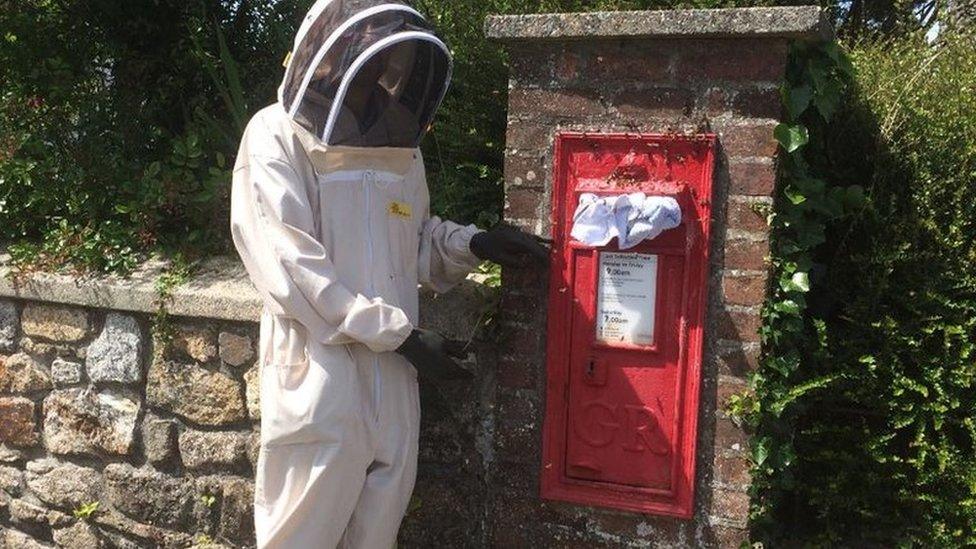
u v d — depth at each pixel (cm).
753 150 255
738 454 267
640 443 274
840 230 310
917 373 300
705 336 266
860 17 509
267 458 258
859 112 311
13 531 375
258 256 249
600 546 284
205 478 330
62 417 353
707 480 271
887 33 478
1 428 366
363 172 254
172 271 335
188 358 326
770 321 260
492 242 272
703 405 269
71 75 456
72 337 346
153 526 342
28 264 352
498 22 272
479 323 290
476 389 298
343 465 250
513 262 274
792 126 254
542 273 281
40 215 387
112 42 471
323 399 247
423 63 250
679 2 404
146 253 354
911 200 302
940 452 290
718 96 257
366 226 253
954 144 306
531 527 291
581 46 269
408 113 254
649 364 271
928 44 378
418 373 275
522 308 284
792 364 269
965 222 298
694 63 258
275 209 243
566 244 274
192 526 335
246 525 326
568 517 287
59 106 451
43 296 345
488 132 411
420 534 310
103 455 348
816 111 292
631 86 265
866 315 301
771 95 252
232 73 415
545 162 277
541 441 287
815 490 306
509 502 293
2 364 362
